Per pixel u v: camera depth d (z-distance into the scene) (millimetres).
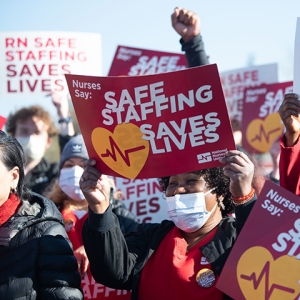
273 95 6828
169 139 3168
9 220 3209
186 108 3111
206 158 3146
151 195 5727
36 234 3193
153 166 3223
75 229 4648
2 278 3115
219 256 3213
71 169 4758
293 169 3336
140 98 3154
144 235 3605
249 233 2924
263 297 2869
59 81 5883
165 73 3088
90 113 3250
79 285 3273
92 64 5883
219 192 3418
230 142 3104
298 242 2867
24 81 5875
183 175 3367
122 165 3262
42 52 5844
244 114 6930
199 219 3334
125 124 3207
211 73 3043
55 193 4887
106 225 3279
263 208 2926
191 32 4965
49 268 3152
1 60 5844
